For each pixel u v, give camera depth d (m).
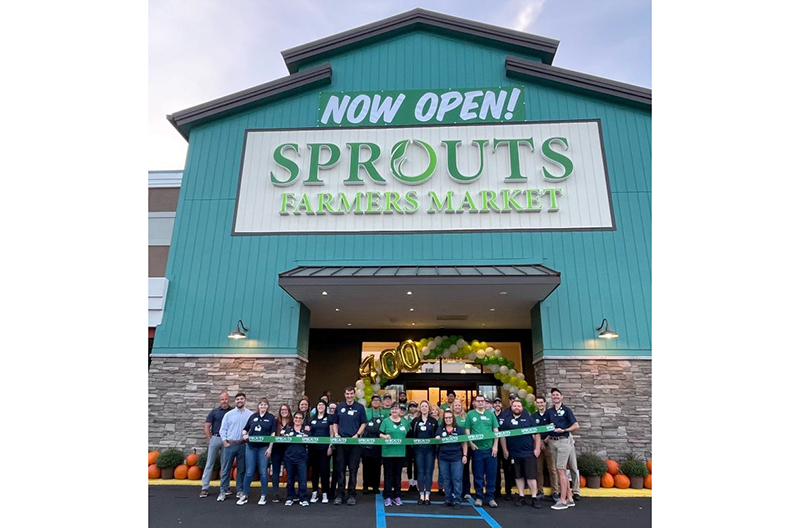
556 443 9.40
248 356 12.63
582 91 14.45
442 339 13.62
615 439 11.63
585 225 13.26
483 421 9.19
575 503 9.36
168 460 11.61
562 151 13.95
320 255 13.39
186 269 13.41
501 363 13.28
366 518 7.98
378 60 15.41
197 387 12.46
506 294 12.20
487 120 14.43
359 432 9.23
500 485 10.09
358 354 16.72
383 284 11.48
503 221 13.40
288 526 7.46
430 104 14.71
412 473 10.43
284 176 14.18
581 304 12.59
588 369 12.10
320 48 15.38
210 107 14.73
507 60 14.69
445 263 13.13
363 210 13.70
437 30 15.59
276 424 9.55
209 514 8.19
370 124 14.59
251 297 13.12
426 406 9.42
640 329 12.34
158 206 16.95
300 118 14.80
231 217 13.87
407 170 14.02
